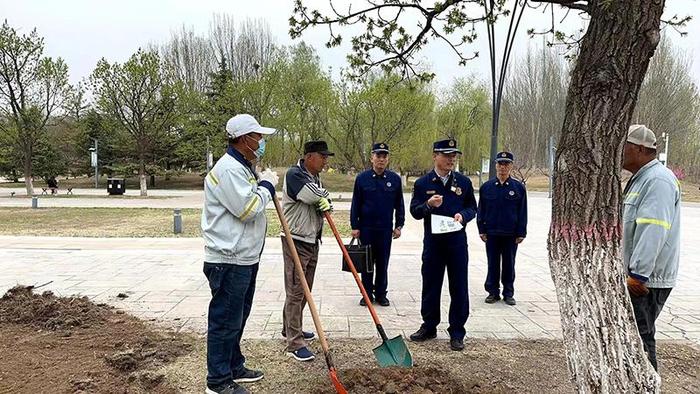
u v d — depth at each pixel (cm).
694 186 3494
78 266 734
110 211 1691
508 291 551
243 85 2675
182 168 3634
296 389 322
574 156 237
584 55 235
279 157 2927
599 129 230
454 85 3328
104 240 1006
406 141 2644
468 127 3281
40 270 703
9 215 1530
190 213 1619
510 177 555
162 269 712
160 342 402
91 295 561
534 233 1190
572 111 239
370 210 530
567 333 241
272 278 655
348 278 658
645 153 285
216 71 3272
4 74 2342
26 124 2433
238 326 313
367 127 2564
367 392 312
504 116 3606
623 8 221
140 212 1653
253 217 300
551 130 3578
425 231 411
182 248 906
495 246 548
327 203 386
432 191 405
